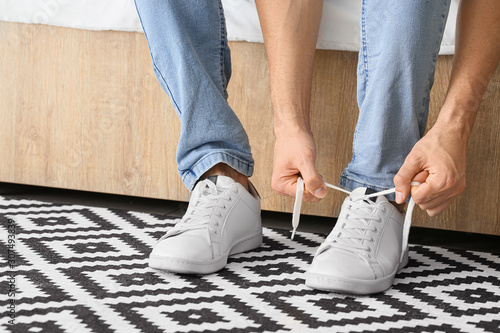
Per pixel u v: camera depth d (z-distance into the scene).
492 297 0.89
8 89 1.41
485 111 1.17
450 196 0.95
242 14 1.24
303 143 0.99
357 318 0.80
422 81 0.96
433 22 0.93
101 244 1.09
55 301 0.81
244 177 1.10
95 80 1.36
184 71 1.02
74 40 1.35
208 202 1.02
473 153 1.18
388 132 0.97
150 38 1.03
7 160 1.43
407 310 0.83
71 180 1.41
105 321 0.75
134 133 1.36
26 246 1.06
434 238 1.27
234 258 1.05
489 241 1.25
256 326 0.76
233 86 1.28
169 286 0.90
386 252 0.94
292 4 1.05
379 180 1.00
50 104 1.39
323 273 0.89
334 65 1.23
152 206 1.43
